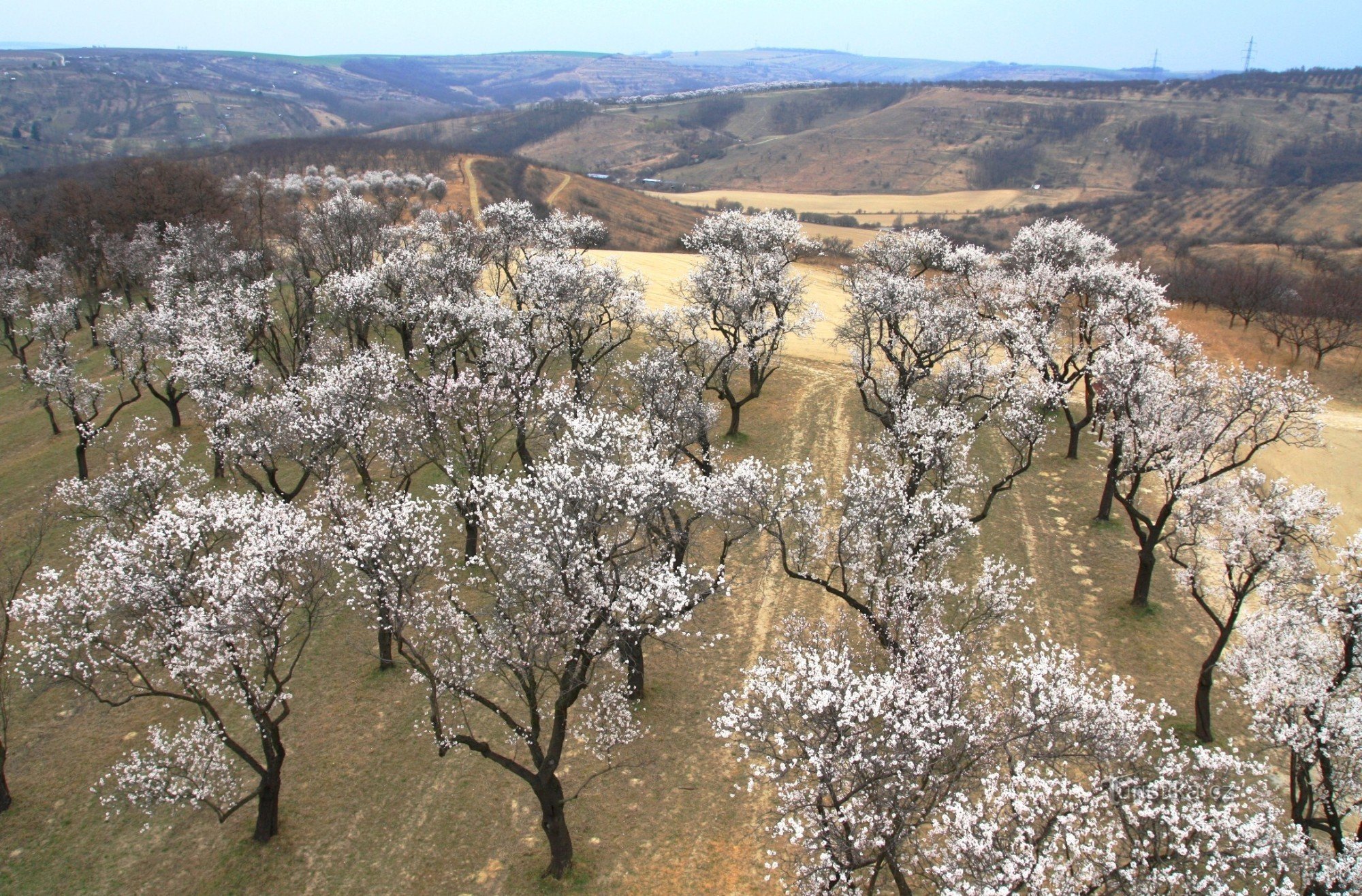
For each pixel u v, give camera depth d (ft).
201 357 126.11
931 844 73.00
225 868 77.82
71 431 178.91
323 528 115.44
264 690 87.40
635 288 195.93
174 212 257.75
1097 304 147.95
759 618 110.52
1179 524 96.99
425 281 152.76
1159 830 58.39
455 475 115.14
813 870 61.62
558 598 73.00
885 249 186.70
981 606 94.07
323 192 382.22
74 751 92.53
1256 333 232.53
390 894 74.69
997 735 64.49
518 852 78.28
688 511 119.65
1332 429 175.01
